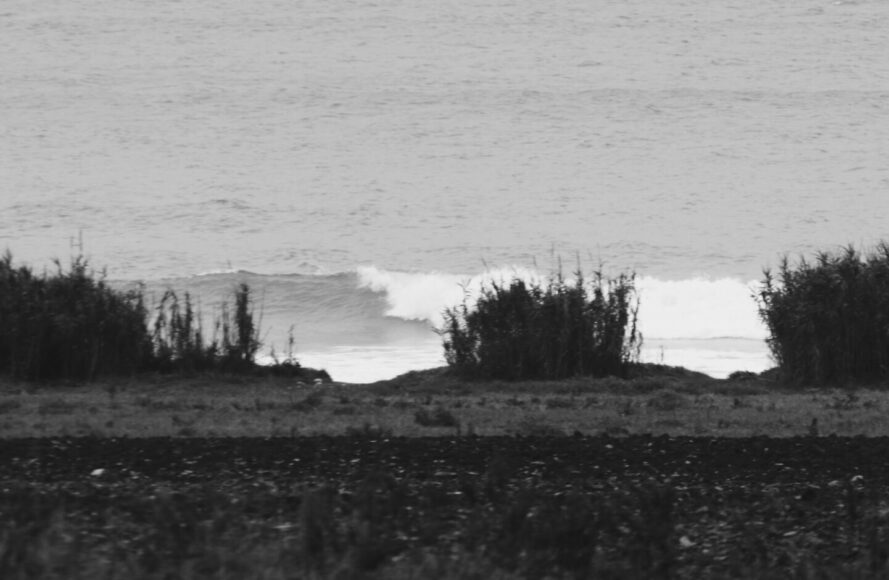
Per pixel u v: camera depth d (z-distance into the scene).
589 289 105.56
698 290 144.50
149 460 56.16
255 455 57.47
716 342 128.12
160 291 145.00
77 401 74.62
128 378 83.38
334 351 121.88
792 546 43.84
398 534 43.06
